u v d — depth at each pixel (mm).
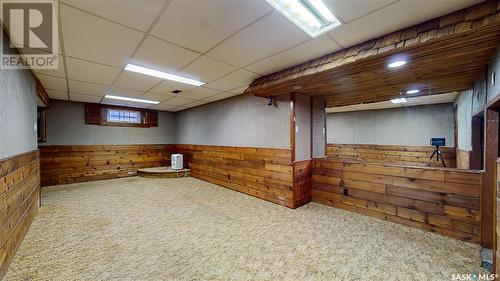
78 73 3119
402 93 3615
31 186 2861
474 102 2744
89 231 2678
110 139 6102
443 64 2152
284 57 2535
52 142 5234
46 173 5141
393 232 2633
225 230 2721
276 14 1696
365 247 2283
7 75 1973
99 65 2797
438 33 1630
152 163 6906
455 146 5316
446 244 2334
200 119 6129
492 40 1648
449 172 2523
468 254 2135
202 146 5969
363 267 1941
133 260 2057
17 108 2273
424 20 1724
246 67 2891
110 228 2773
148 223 2941
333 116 8008
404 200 2861
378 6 1559
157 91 4336
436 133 5848
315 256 2119
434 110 5887
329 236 2537
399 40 1841
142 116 6707
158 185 5309
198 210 3475
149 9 1623
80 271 1883
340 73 2490
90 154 5766
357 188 3322
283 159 3719
